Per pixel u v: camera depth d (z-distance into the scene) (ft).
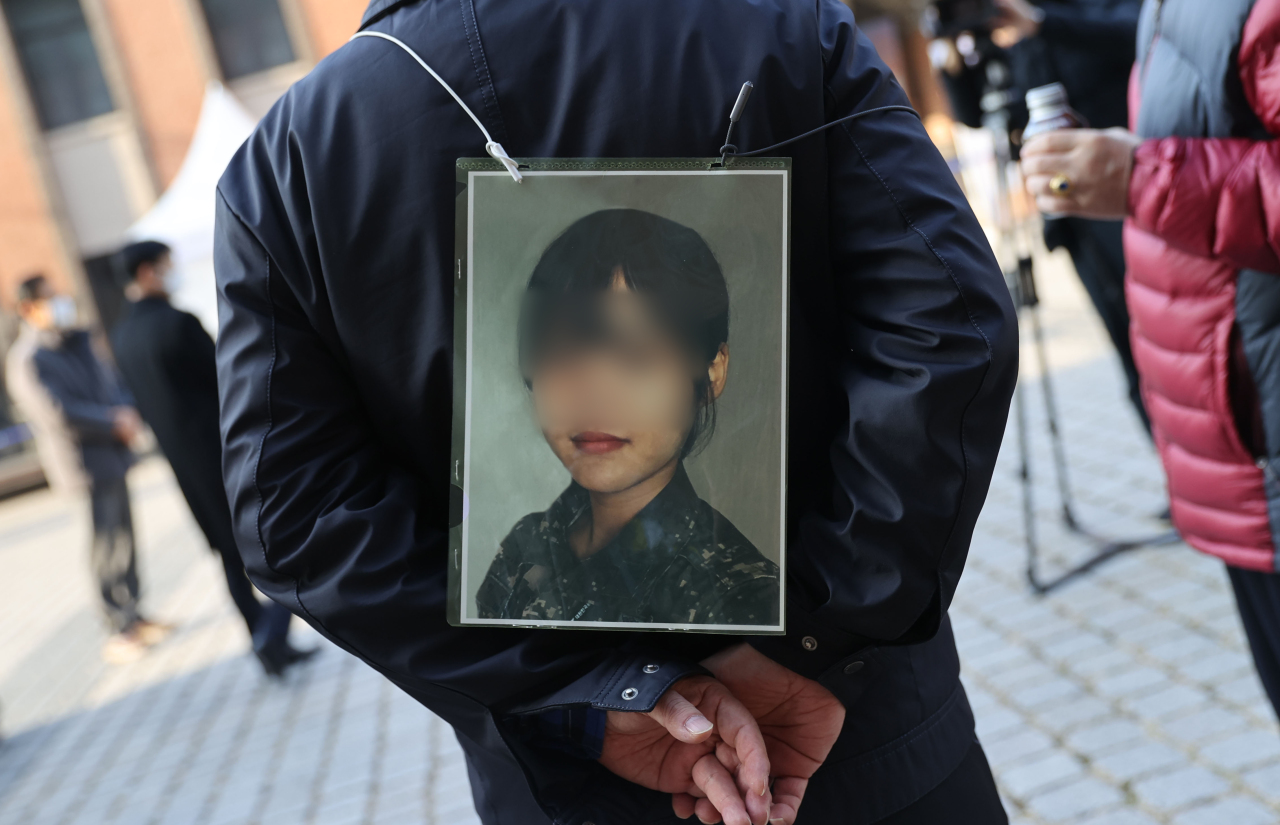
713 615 2.88
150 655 17.54
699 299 2.85
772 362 2.84
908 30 46.32
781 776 3.21
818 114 2.92
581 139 2.93
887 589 2.81
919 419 2.72
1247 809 6.75
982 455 2.79
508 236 2.89
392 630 2.95
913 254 2.80
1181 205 4.75
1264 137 4.74
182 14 47.09
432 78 2.95
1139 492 12.84
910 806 3.27
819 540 2.93
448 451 3.21
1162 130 5.15
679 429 2.88
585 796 3.19
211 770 11.97
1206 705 8.01
